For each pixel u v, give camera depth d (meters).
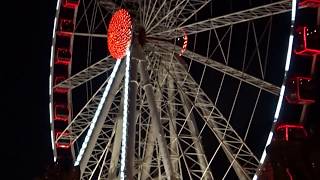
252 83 32.66
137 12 33.69
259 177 12.78
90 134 32.53
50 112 37.41
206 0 33.72
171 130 33.38
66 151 36.56
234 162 31.98
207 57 33.44
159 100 33.91
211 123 32.97
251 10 31.77
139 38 32.34
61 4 37.31
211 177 32.31
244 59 33.34
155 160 34.28
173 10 33.47
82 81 36.31
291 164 10.32
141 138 34.94
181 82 33.69
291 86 29.12
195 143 32.84
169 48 33.66
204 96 34.62
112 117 34.41
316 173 10.10
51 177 21.83
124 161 29.39
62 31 36.97
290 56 28.89
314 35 28.95
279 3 30.89
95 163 33.88
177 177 33.06
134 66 31.53
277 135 28.92
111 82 32.53
